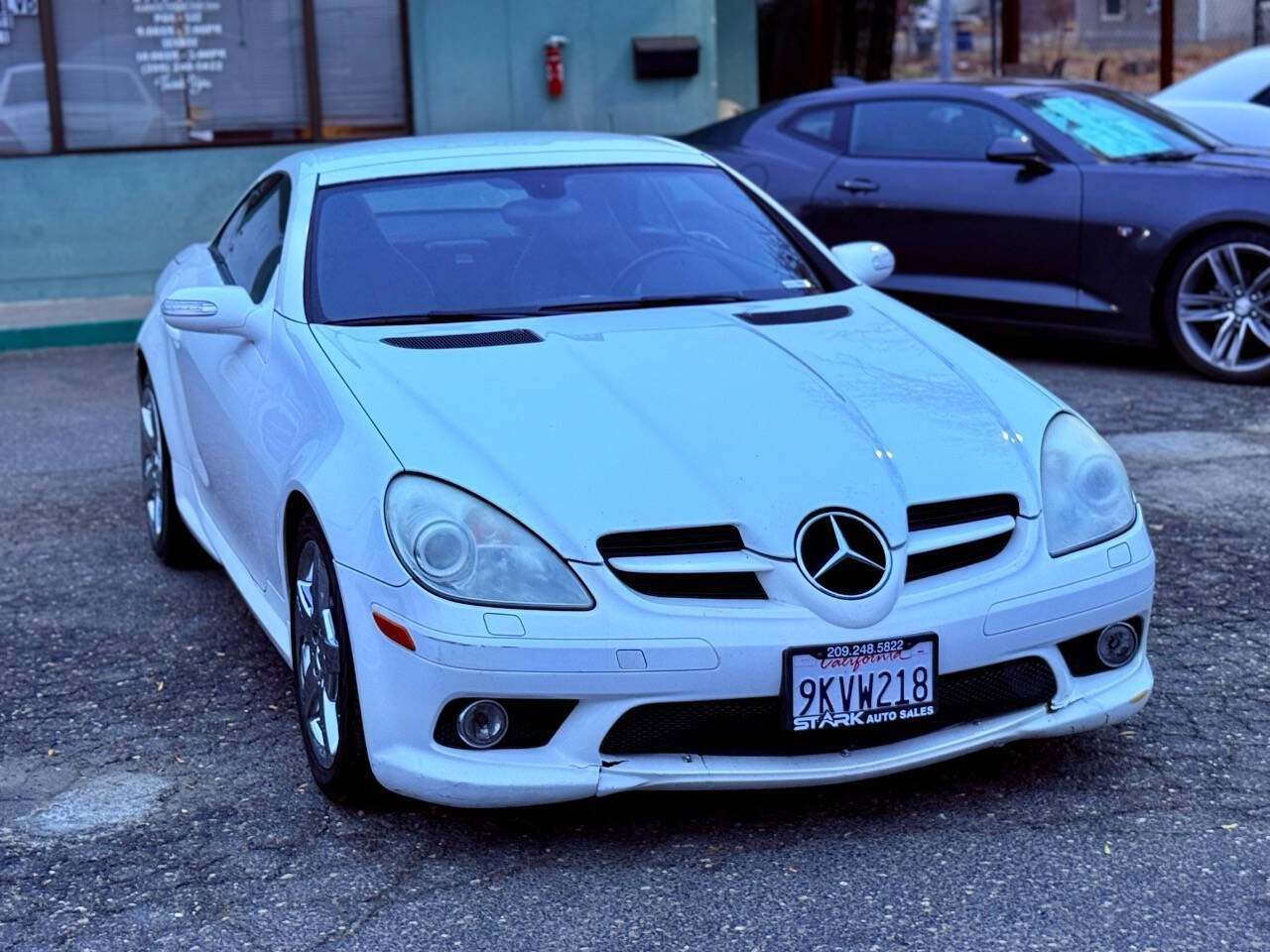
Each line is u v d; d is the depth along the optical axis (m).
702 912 2.94
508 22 11.12
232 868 3.20
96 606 5.00
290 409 3.70
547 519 3.08
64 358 9.52
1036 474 3.36
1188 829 3.21
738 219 4.56
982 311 8.22
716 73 12.60
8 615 4.93
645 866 3.14
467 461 3.18
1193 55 13.54
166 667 4.43
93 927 2.97
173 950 2.88
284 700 4.16
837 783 3.26
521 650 2.99
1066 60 13.78
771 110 9.11
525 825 3.34
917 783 3.49
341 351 3.71
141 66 10.62
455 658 3.01
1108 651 3.39
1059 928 2.83
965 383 3.64
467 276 4.11
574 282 4.15
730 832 3.28
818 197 8.66
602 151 4.74
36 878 3.18
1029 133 8.05
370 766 3.24
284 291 4.10
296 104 10.95
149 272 10.79
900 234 8.39
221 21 10.71
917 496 3.21
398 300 4.02
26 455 7.10
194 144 10.78
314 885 3.11
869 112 8.68
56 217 10.55
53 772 3.73
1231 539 5.18
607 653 2.99
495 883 3.09
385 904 3.02
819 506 3.12
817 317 4.06
